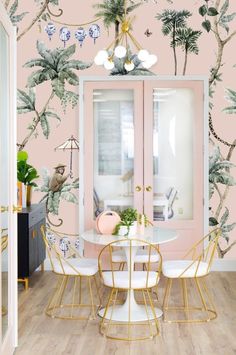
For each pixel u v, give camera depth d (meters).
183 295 5.04
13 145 3.59
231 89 6.09
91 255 6.11
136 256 4.78
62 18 6.12
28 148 6.15
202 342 3.78
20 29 6.14
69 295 5.03
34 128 6.14
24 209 5.48
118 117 6.12
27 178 5.68
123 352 3.60
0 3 3.15
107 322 4.22
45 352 3.60
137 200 6.12
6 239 3.33
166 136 6.13
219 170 6.11
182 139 6.12
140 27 6.10
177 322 4.21
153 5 6.10
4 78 3.31
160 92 6.11
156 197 6.14
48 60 6.13
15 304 3.64
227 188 6.11
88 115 6.11
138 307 4.48
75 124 6.14
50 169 6.16
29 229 5.22
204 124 6.09
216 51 6.09
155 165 6.15
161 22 6.10
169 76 6.08
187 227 6.11
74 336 3.92
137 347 3.70
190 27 6.10
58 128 6.14
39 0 6.12
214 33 6.10
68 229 6.15
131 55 6.09
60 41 6.12
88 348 3.68
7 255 3.38
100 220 4.48
